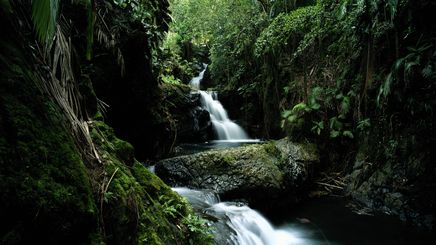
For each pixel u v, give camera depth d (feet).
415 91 16.22
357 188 19.92
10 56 4.79
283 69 28.40
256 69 33.47
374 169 19.27
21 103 4.48
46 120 4.95
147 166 19.80
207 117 32.09
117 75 16.25
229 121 35.73
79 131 6.75
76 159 5.07
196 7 45.83
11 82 4.45
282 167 19.49
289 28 26.09
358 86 20.86
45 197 4.02
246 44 33.83
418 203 15.93
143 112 20.24
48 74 6.14
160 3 19.83
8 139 3.95
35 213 3.83
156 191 9.32
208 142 31.07
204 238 9.18
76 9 11.28
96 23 12.88
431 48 15.05
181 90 30.78
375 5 16.80
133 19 16.43
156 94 22.63
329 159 22.93
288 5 30.78
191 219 9.21
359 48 21.02
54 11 4.40
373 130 20.03
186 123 29.37
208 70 45.19
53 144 4.72
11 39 5.07
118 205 6.10
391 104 18.29
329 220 16.62
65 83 7.14
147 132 21.03
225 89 37.45
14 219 3.61
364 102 20.68
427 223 15.07
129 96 18.21
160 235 7.41
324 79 24.26
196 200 14.67
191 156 18.70
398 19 16.89
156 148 22.34
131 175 8.15
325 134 23.24
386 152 18.57
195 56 52.13
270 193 17.42
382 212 17.31
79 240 4.61
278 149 21.15
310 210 18.19
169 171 18.06
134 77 18.19
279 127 29.17
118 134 18.58
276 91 29.43
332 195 20.59
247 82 35.01
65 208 4.28
